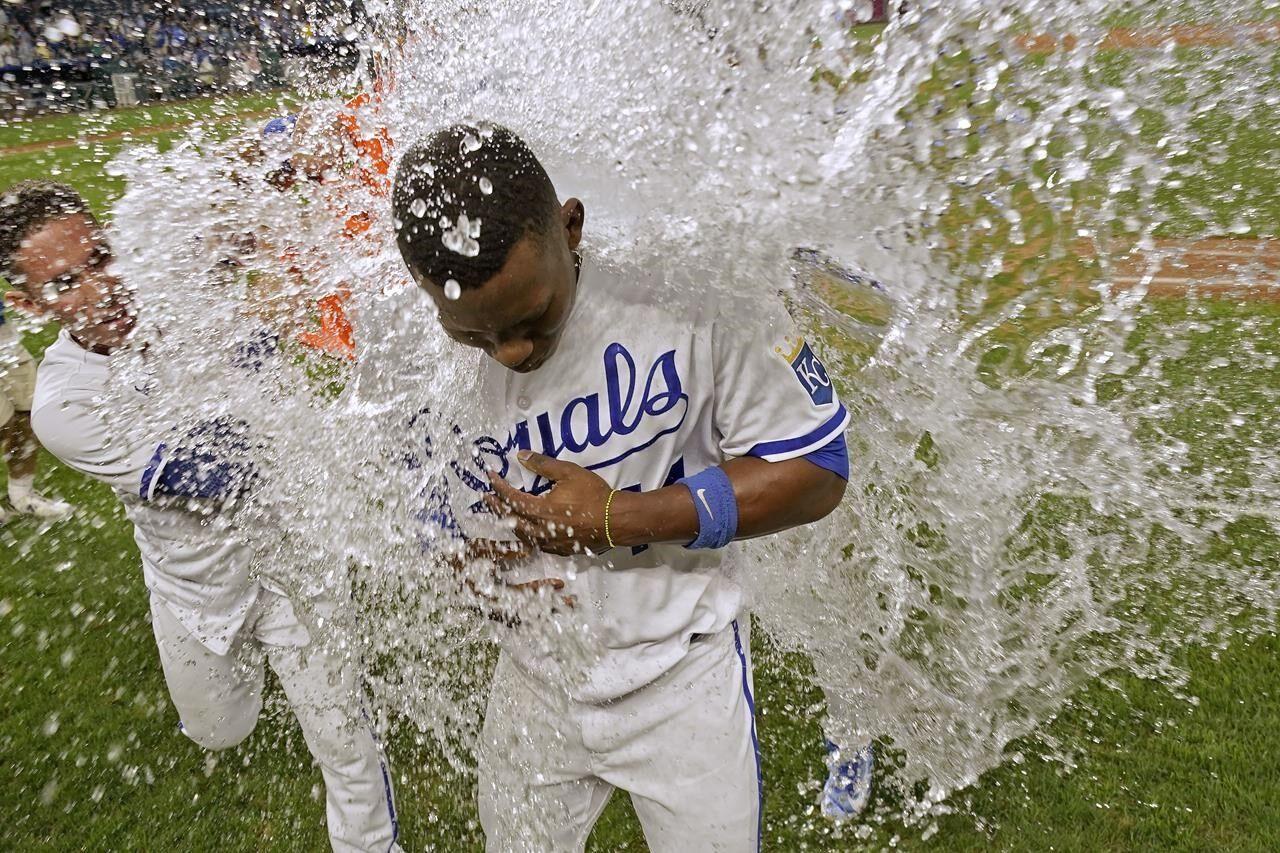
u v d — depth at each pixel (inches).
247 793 113.9
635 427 61.6
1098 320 107.0
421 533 73.1
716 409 62.6
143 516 83.6
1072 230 99.0
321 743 88.7
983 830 99.5
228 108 122.7
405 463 73.0
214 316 84.6
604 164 68.0
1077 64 89.5
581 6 75.8
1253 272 177.5
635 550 64.8
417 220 49.2
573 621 66.5
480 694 89.8
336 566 85.7
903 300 85.2
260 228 84.9
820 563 100.3
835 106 71.2
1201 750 106.0
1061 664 114.0
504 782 77.5
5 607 151.5
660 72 72.0
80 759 120.3
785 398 60.3
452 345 66.2
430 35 83.6
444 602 77.8
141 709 128.8
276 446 82.6
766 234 61.9
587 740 69.7
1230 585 123.7
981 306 93.7
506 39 79.0
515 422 63.5
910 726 106.3
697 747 67.1
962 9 76.8
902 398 96.8
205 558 85.2
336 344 81.4
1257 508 133.0
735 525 60.7
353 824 91.3
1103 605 119.6
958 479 104.5
